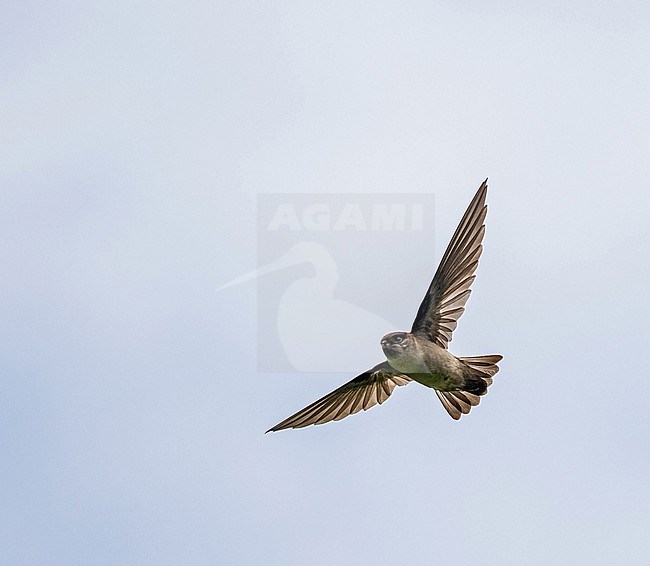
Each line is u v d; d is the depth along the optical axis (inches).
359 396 617.3
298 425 615.8
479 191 589.6
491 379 597.3
